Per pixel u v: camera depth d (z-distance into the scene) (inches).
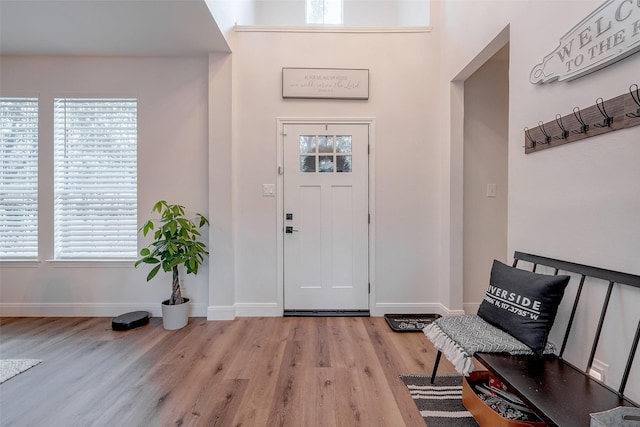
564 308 60.5
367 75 118.0
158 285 119.6
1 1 83.4
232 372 79.6
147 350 91.6
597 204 52.6
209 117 114.5
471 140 117.2
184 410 65.1
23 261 117.0
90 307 118.7
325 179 119.7
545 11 63.4
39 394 70.6
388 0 167.3
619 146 48.8
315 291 120.9
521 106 71.2
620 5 47.3
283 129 118.6
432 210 120.0
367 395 70.0
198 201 119.3
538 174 66.1
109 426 60.4
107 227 118.8
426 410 64.9
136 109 118.3
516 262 72.1
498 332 61.9
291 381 75.5
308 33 117.9
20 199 117.5
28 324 111.2
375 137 119.3
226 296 115.7
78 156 117.8
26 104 117.2
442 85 117.2
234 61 116.6
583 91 55.3
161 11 89.4
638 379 47.0
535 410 42.4
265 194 118.8
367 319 116.6
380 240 120.3
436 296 121.0
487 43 85.9
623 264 48.4
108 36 103.0
